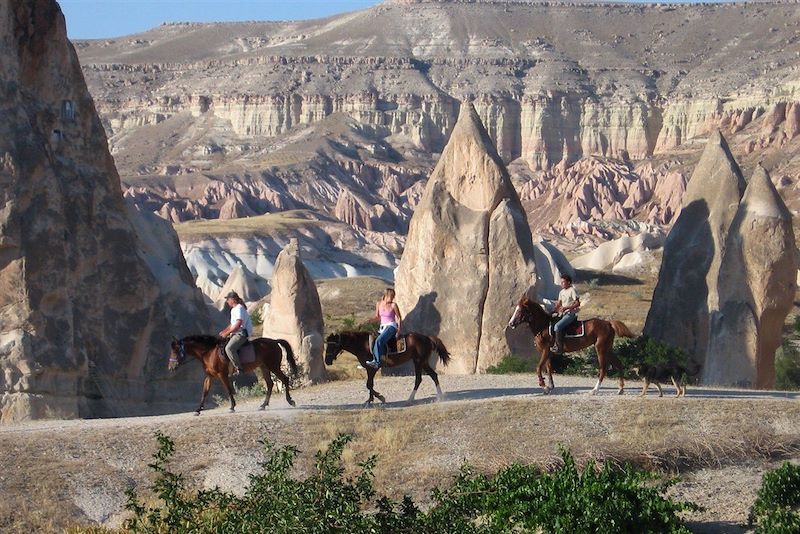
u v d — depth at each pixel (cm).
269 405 2788
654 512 1923
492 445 2377
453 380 3148
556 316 2791
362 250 17650
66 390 3192
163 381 3503
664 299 3788
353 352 2712
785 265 3575
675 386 2869
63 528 2061
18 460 2284
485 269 3700
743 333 3562
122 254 3512
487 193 3797
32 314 3162
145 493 2189
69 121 3562
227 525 1786
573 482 1970
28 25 3494
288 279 3788
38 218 3231
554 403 2644
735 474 2362
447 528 1869
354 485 2102
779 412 2627
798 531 1845
